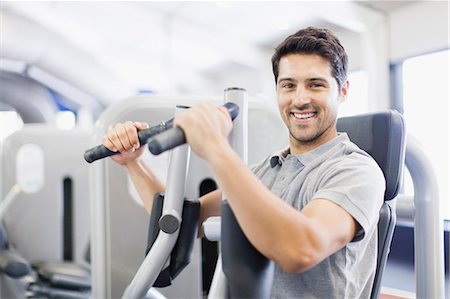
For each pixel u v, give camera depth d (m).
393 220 1.16
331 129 1.07
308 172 1.01
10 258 1.93
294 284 0.97
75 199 2.31
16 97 6.06
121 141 1.02
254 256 0.75
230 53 5.92
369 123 1.18
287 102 1.02
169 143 0.71
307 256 0.72
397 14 4.11
